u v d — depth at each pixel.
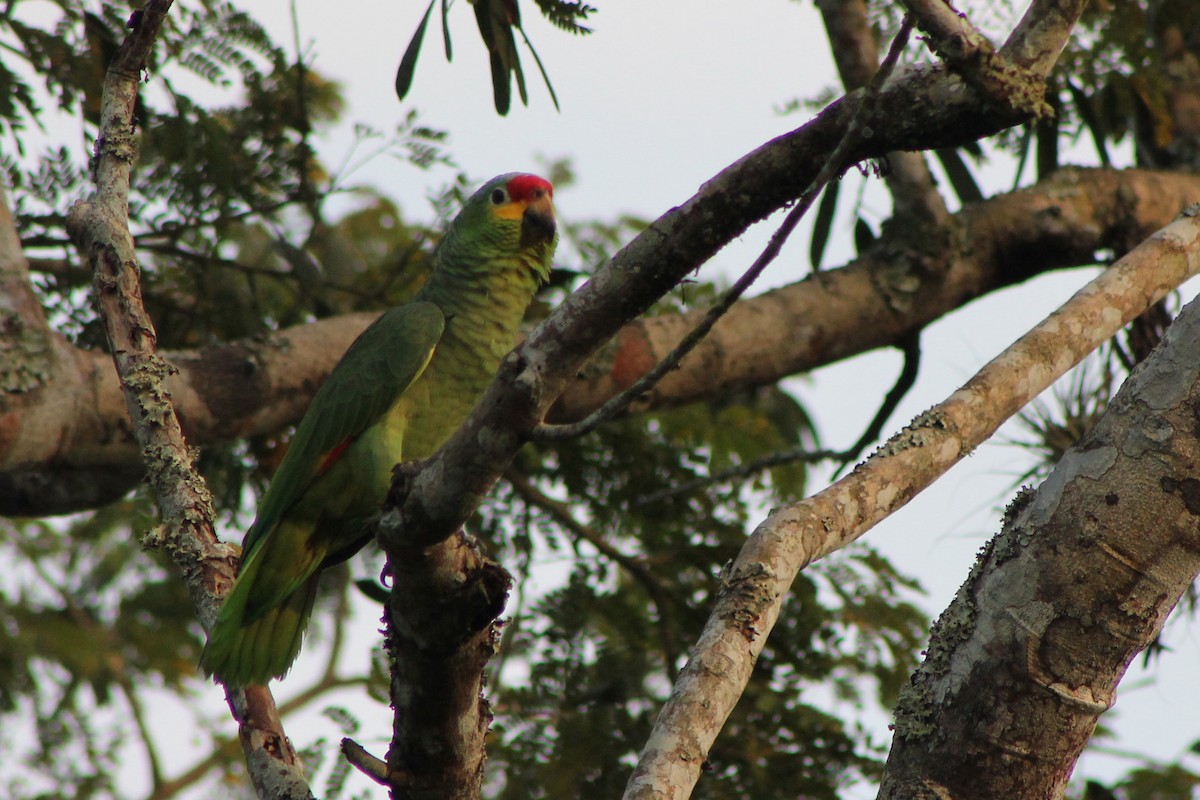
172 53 9.91
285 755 5.98
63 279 10.48
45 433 8.89
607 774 10.40
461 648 5.33
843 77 10.67
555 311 4.91
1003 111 4.48
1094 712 5.31
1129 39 10.74
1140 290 6.84
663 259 4.79
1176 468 5.19
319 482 8.18
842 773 10.45
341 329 10.52
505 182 9.05
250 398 10.01
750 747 10.46
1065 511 5.34
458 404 8.70
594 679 11.13
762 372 11.09
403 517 5.05
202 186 10.40
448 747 5.66
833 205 10.80
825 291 11.23
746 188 4.76
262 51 10.11
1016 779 5.33
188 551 6.32
